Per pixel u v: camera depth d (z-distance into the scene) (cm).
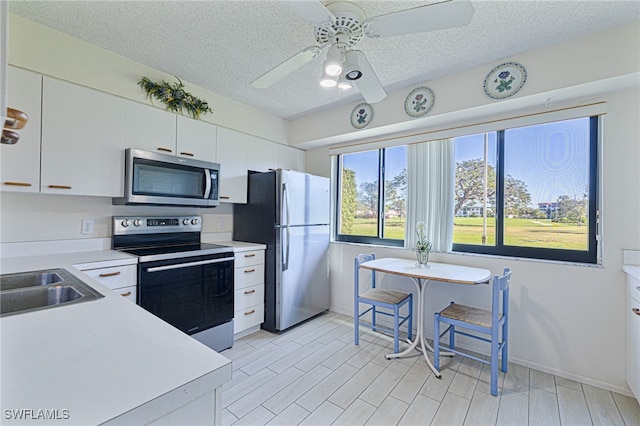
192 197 255
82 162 198
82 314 94
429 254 278
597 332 202
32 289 124
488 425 164
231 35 192
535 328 225
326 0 150
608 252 200
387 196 323
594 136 211
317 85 265
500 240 249
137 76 227
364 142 331
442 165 274
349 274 338
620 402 184
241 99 297
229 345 257
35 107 179
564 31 184
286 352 248
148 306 206
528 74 209
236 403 181
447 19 132
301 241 309
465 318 209
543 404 182
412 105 264
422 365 227
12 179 171
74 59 196
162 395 55
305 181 315
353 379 208
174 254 221
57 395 53
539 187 232
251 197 312
